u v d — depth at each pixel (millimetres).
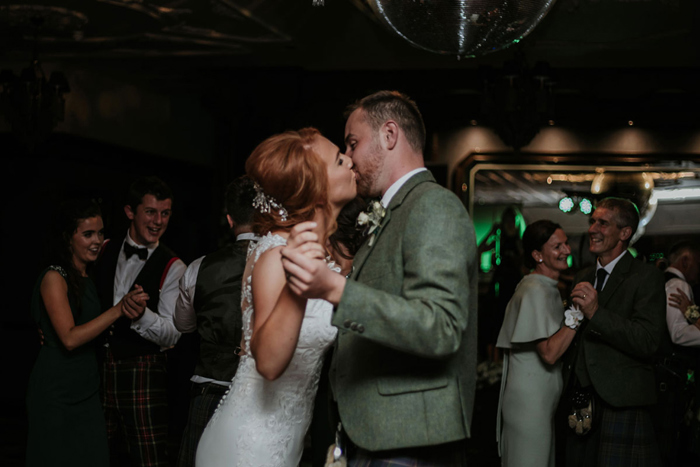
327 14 6871
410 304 1835
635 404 3582
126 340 3977
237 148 9500
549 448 3930
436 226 1966
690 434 5027
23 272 8414
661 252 9906
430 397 2000
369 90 8891
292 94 8984
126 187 9219
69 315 3707
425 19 2738
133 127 9125
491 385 9336
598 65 8414
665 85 8453
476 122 10258
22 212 8422
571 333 3744
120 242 4398
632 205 3938
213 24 7023
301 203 2311
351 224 3000
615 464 3609
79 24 6953
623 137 9977
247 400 2416
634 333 3561
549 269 4062
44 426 3688
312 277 1772
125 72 8820
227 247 3477
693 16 6688
